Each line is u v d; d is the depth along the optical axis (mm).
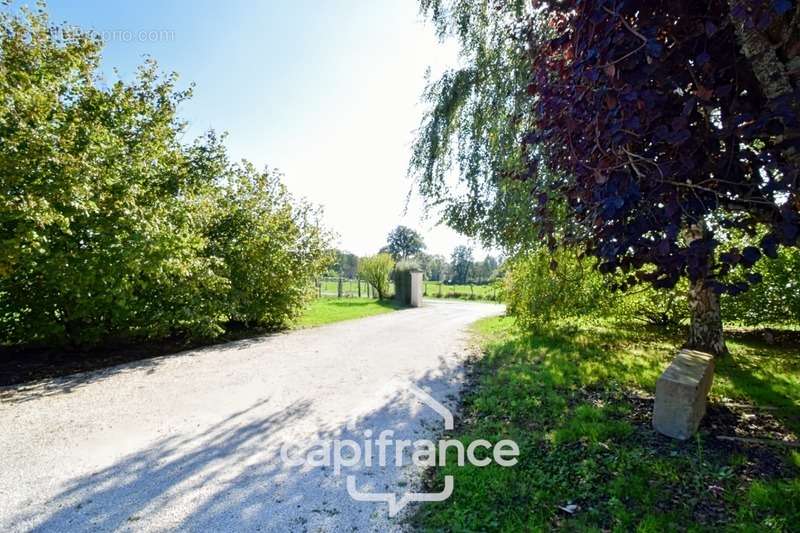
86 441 3582
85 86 6574
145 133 7250
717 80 2430
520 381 5164
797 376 5461
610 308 9055
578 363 6043
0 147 5004
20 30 5984
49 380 5520
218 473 3039
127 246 6152
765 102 2297
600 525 2291
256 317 9789
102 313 6789
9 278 5816
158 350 7570
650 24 2260
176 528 2391
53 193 5094
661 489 2617
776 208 2104
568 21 2736
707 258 2389
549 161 3092
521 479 2811
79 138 5859
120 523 2428
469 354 7285
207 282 7852
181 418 4141
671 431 3438
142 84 8031
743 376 5414
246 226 9375
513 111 6840
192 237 7309
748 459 3008
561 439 3396
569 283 8484
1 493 2744
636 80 2188
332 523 2439
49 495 2727
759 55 1966
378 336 9312
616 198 2197
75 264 5852
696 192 2352
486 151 8102
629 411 4043
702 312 6754
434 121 8555
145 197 6859
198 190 8523
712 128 2389
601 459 3045
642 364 5996
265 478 2971
